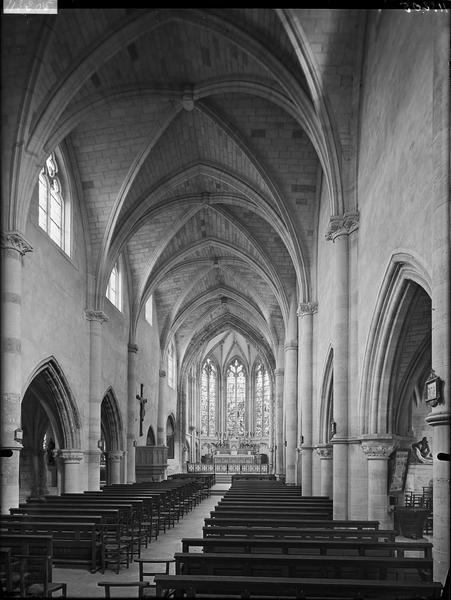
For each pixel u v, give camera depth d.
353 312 16.75
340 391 16.62
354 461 15.97
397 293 13.17
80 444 24.30
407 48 11.55
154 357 41.41
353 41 16.42
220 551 10.44
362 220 16.48
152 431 40.59
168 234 32.12
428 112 10.06
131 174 24.28
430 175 9.98
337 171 17.38
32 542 11.27
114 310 30.30
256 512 15.40
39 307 20.06
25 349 18.78
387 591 6.91
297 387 33.34
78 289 24.77
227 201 29.50
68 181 23.78
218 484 49.09
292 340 33.66
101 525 13.41
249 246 35.03
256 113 22.59
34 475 30.88
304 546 9.75
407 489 27.22
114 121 22.48
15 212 16.89
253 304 46.06
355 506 15.61
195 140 25.34
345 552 10.59
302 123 19.17
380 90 14.16
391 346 14.29
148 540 17.98
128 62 19.78
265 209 27.14
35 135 17.56
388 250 13.10
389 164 13.12
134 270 33.88
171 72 20.66
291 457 32.62
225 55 19.56
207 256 38.72
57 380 22.28
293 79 18.06
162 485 27.39
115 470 30.89
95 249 26.11
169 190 27.66
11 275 16.61
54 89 17.73
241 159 25.39
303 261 26.27
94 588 11.52
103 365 28.02
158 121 22.73
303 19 16.02
